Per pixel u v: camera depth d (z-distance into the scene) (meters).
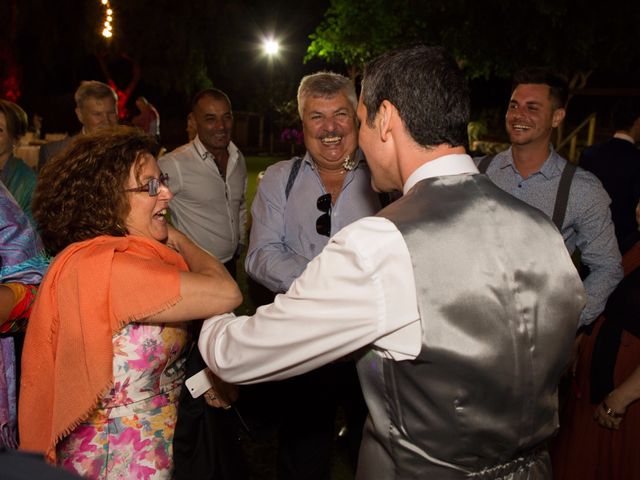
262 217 2.53
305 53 23.44
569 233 2.54
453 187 1.31
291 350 1.28
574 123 18.41
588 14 9.71
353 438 2.49
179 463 1.81
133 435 1.71
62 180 1.71
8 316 1.73
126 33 18.95
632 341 2.31
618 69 12.37
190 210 3.78
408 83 1.32
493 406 1.24
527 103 2.52
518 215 1.31
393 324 1.20
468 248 1.23
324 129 2.39
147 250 1.71
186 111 23.02
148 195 1.76
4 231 1.80
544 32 10.03
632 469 2.31
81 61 21.83
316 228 2.49
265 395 2.14
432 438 1.25
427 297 1.20
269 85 22.95
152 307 1.59
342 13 13.50
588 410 2.43
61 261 1.62
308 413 2.41
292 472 2.47
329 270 1.23
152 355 1.71
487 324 1.21
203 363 1.80
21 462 0.59
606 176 3.65
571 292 1.31
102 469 1.68
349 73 17.02
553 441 2.66
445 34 10.87
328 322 1.22
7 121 3.08
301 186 2.50
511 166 2.65
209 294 1.62
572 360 2.62
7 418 1.86
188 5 19.67
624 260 2.48
